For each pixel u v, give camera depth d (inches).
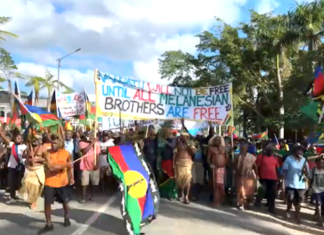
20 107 398.9
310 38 892.6
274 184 386.0
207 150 442.0
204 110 443.5
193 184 459.2
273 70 1206.9
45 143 356.5
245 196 396.5
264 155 394.6
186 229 312.3
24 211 364.2
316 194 341.4
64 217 315.6
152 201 292.5
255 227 324.8
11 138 458.0
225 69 1296.8
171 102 439.5
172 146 445.1
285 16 883.4
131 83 421.4
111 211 369.1
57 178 297.3
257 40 1169.4
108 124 406.6
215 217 358.3
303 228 328.8
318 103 386.3
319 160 345.1
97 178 427.2
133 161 297.9
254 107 1371.8
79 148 415.5
